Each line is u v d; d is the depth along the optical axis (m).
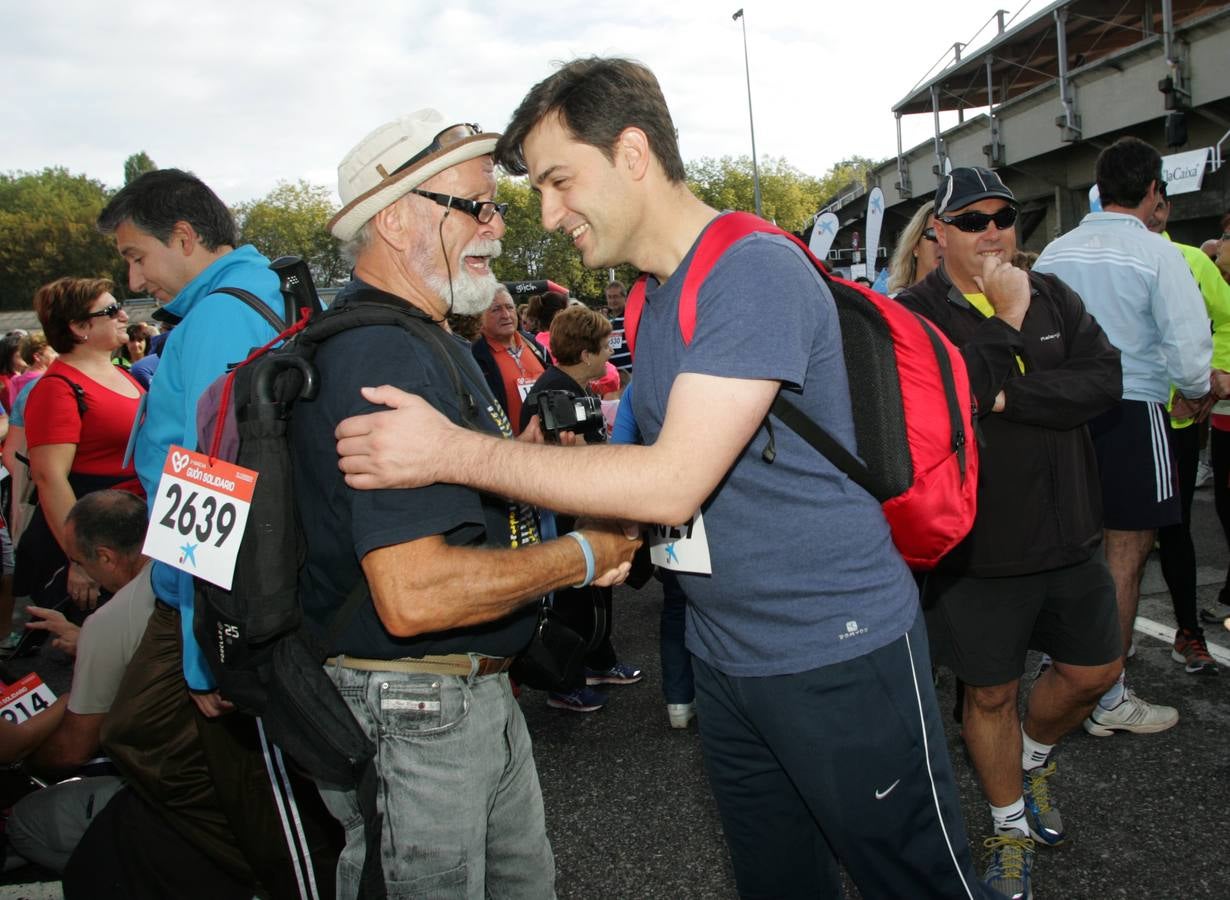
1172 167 11.66
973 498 1.61
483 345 5.12
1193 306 3.04
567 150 1.48
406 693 1.54
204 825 2.30
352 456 1.36
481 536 1.54
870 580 1.57
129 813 2.38
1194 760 2.98
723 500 1.56
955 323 2.47
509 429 1.74
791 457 1.51
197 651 1.95
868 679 1.55
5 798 2.77
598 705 3.85
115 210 2.43
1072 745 3.15
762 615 1.57
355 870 1.65
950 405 1.56
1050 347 2.35
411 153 1.62
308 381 1.46
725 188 58.66
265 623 1.45
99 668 2.42
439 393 1.48
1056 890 2.42
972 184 2.41
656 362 1.58
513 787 1.78
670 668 3.56
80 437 4.11
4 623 5.04
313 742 1.49
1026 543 2.25
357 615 1.52
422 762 1.54
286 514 1.47
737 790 1.79
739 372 1.36
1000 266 2.33
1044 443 2.26
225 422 1.55
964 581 2.30
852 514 1.55
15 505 5.62
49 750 2.52
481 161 1.70
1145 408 3.09
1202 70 13.34
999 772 2.37
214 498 1.51
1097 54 18.89
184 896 2.36
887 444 1.54
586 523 1.63
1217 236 15.02
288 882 2.20
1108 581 2.40
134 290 2.54
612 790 3.17
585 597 2.07
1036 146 17.75
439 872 1.56
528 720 3.81
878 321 1.55
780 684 1.57
